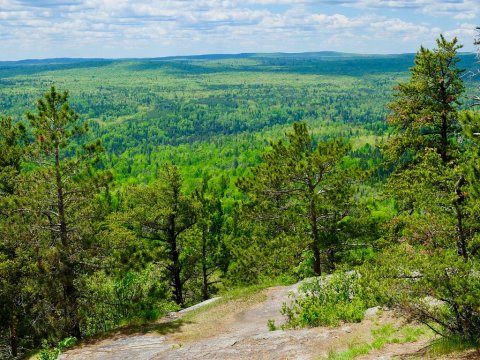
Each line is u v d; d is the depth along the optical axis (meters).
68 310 22.36
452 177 15.51
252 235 35.16
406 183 24.39
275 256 29.30
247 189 30.97
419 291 12.76
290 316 19.72
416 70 26.64
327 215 29.67
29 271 21.27
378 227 28.94
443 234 14.41
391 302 13.28
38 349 22.45
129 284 26.22
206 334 20.70
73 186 22.67
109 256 23.06
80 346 20.34
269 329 19.61
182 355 17.06
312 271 30.94
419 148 26.95
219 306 25.88
